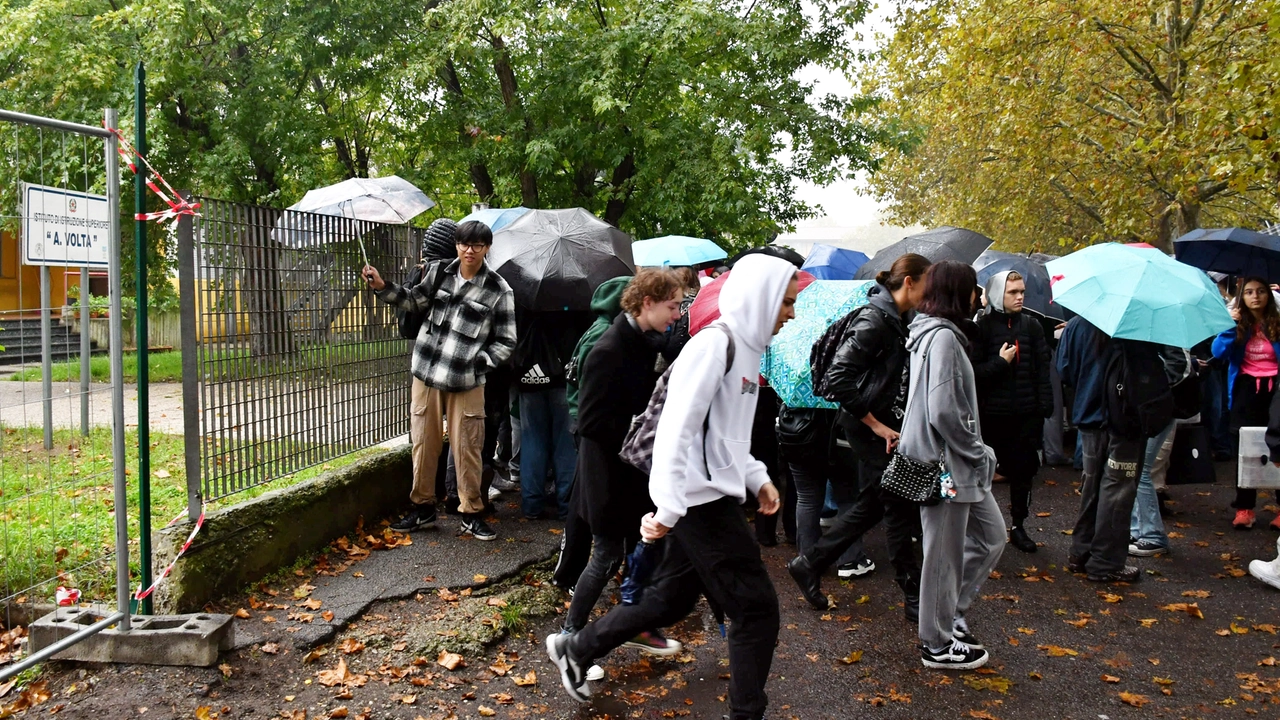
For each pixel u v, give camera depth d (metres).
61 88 14.38
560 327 5.92
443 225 5.58
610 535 3.88
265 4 16.27
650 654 4.16
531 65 17.20
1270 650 4.43
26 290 4.08
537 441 5.99
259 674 3.78
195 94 15.51
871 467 4.53
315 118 16.80
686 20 14.79
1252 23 13.06
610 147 16.58
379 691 3.73
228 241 4.62
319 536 5.11
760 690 3.16
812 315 5.17
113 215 3.73
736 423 3.17
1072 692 3.96
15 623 4.21
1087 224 24.11
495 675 3.97
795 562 4.90
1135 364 5.11
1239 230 8.45
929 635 4.12
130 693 3.55
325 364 5.49
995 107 17.83
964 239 7.77
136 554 4.87
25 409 4.25
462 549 5.36
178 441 8.34
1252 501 6.53
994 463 4.12
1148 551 5.89
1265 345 6.59
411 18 17.11
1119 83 17.52
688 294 5.62
